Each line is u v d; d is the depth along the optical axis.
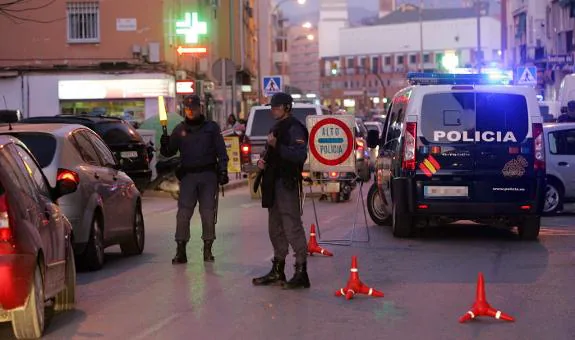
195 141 15.64
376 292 12.52
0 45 48.75
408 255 16.45
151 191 32.16
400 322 10.95
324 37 195.12
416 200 17.86
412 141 17.84
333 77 190.38
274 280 13.50
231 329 10.62
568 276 14.14
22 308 9.70
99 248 15.30
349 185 27.67
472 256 16.33
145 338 10.23
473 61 157.88
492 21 169.62
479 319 11.07
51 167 14.56
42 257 10.27
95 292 13.19
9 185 9.83
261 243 18.44
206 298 12.55
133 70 48.44
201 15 62.34
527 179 17.78
